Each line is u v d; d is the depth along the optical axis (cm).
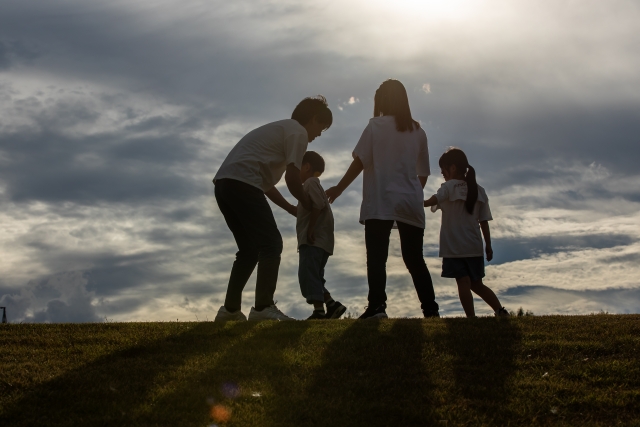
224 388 361
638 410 332
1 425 309
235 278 581
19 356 432
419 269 623
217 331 503
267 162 564
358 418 322
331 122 626
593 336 461
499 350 430
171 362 414
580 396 349
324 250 689
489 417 325
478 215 718
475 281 715
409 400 343
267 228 556
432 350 429
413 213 610
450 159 724
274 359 415
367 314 596
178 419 319
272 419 320
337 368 396
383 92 641
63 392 353
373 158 624
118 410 328
